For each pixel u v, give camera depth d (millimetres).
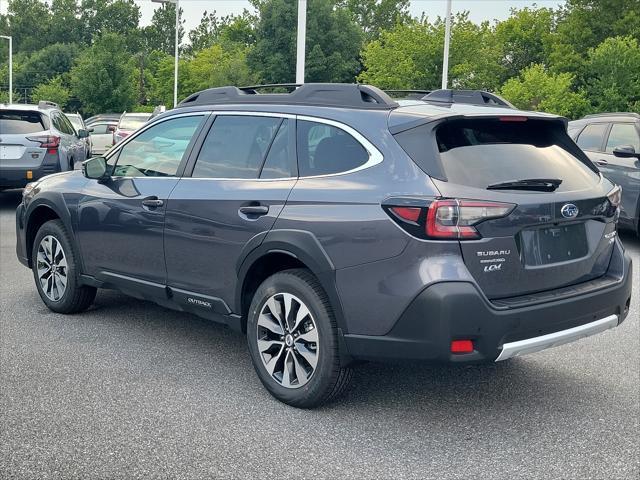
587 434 4004
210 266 4680
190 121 5113
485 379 4844
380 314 3779
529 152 4105
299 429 3988
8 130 12078
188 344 5441
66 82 79812
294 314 4219
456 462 3646
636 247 10406
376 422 4105
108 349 5281
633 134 10172
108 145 28906
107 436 3848
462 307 3580
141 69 64938
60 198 5887
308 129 4383
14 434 3848
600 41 53750
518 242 3789
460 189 3686
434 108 4152
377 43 42188
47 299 6176
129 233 5258
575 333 3973
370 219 3816
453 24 40125
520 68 64438
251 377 4777
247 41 103125
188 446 3754
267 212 4305
